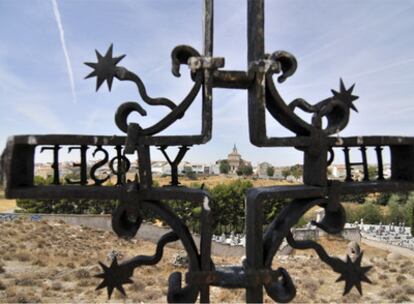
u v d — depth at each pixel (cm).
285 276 217
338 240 2547
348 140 223
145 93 207
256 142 211
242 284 205
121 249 1962
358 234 2691
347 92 225
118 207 198
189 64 204
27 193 189
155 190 203
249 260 218
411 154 236
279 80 218
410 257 2203
